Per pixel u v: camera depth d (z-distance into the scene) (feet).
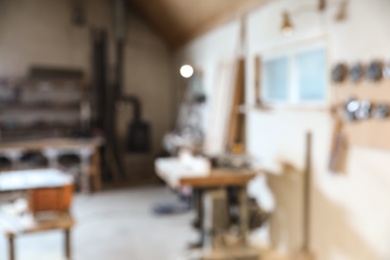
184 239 13.87
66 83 22.88
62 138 22.97
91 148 20.70
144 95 25.75
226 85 16.90
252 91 14.85
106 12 24.64
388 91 8.36
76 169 20.88
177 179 11.23
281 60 13.37
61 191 11.34
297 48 12.22
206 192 11.68
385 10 8.44
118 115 25.14
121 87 24.85
